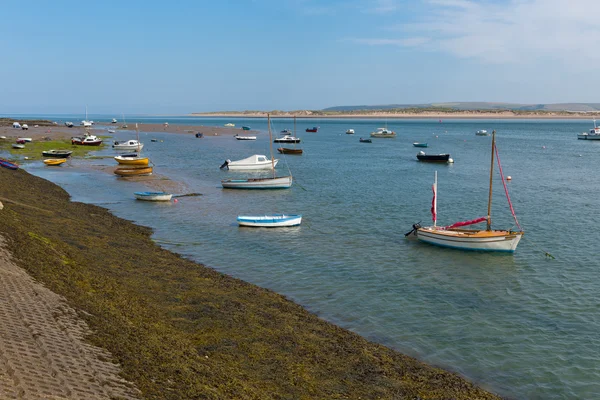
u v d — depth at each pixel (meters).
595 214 48.81
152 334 18.20
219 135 176.62
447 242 37.03
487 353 21.19
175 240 38.19
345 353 19.77
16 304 16.75
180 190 61.91
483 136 178.62
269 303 24.72
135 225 41.97
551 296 27.78
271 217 43.25
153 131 191.50
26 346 13.99
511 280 30.36
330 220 46.12
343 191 62.59
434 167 89.69
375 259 34.31
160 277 26.73
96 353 14.98
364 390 17.00
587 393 18.36
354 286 28.95
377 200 56.28
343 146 138.62
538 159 102.31
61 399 11.91
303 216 47.84
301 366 18.19
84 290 21.20
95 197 54.97
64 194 54.00
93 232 34.69
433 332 23.08
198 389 14.45
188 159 98.19
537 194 60.50
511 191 62.75
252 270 31.47
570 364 20.38
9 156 86.56
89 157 92.31
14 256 22.19
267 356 18.66
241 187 63.81
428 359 20.53
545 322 24.38
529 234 41.44
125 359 15.14
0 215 29.30
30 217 33.78
